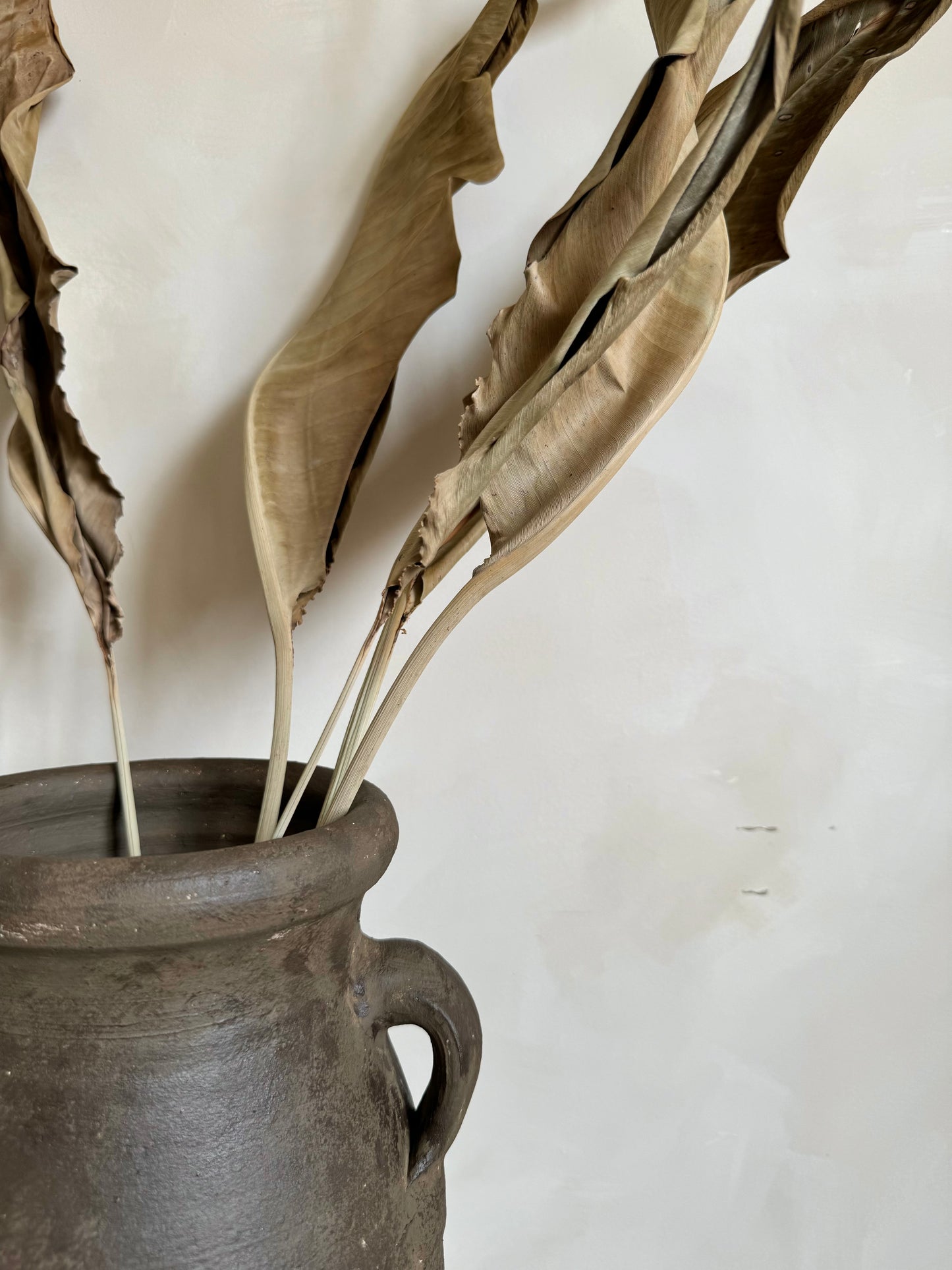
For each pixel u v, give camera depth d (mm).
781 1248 953
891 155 875
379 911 945
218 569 919
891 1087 939
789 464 899
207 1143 665
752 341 891
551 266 717
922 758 917
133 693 933
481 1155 960
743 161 599
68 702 933
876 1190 946
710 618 913
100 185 895
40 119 886
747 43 867
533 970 943
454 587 920
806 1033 939
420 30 875
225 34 884
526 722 927
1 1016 667
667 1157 952
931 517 900
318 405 813
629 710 922
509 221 884
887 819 923
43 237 710
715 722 920
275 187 891
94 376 908
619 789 928
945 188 875
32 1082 662
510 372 723
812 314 889
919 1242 947
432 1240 741
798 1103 943
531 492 682
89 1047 663
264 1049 684
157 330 904
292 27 882
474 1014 758
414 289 812
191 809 825
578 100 874
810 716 917
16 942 642
